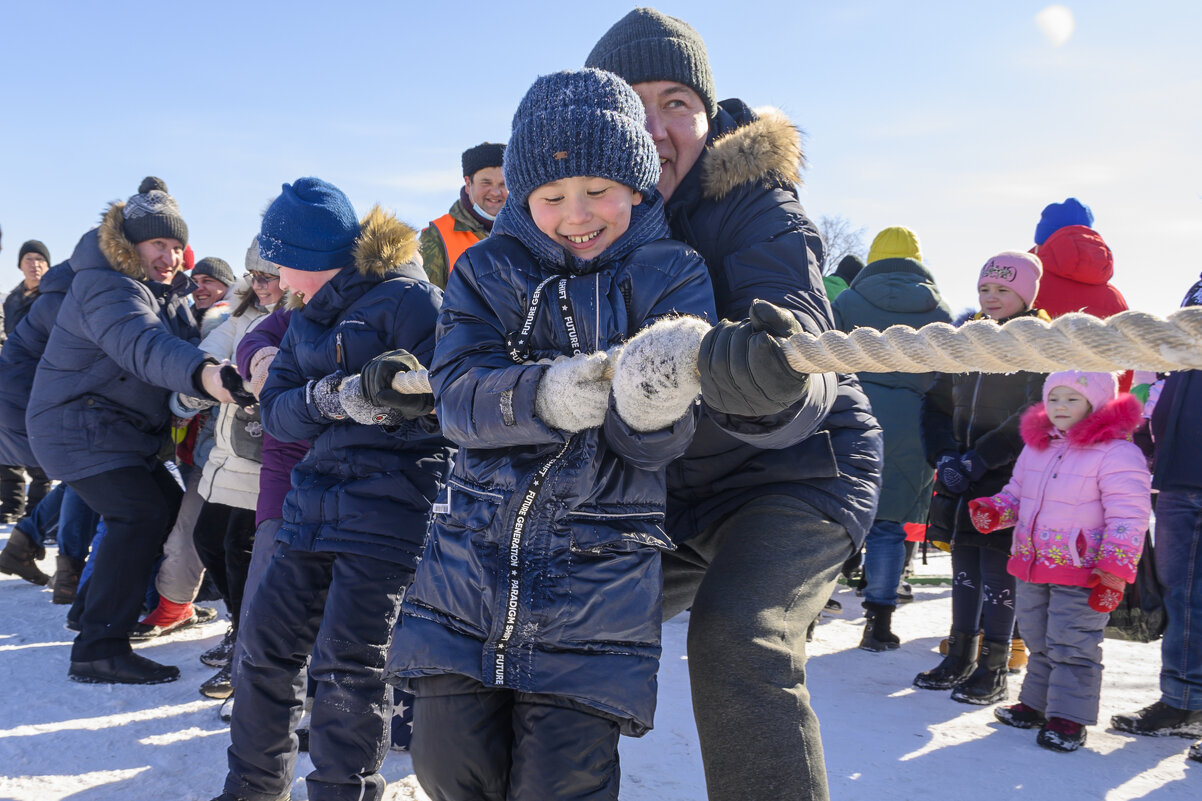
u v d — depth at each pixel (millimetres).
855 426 2225
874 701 4121
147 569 4223
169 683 4172
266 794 2771
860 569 6230
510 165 1889
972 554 4305
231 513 4227
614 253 1919
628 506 1790
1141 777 3326
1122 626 3965
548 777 1719
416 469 2803
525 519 1764
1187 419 3855
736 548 2012
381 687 2660
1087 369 1075
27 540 5934
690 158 2398
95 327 4004
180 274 4520
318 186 3047
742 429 1524
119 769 3219
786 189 2262
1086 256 5230
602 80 1907
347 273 2951
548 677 1726
